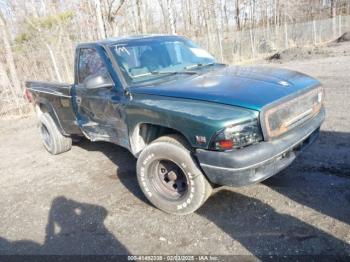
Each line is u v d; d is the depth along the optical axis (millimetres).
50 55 14141
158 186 3578
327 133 5023
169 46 4449
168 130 3594
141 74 3941
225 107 2895
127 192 4133
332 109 6191
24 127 8727
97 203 3955
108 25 13641
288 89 3170
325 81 8828
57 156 5883
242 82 3316
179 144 3213
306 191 3541
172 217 3461
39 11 19719
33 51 14273
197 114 2926
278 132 2947
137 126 3625
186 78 3736
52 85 5273
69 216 3746
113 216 3623
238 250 2824
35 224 3676
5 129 8766
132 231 3307
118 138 4145
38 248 3221
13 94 10812
